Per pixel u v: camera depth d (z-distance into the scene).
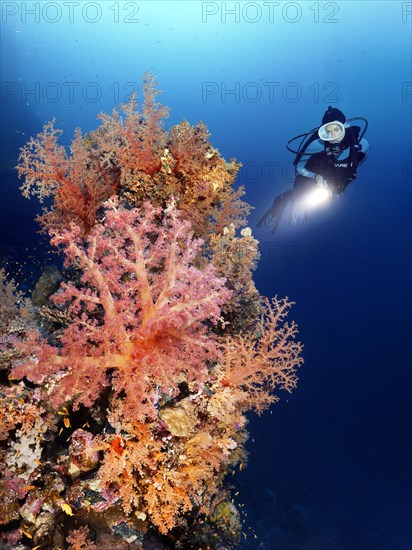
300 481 10.48
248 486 8.20
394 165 38.72
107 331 2.48
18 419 2.81
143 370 2.48
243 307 4.18
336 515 10.07
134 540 2.67
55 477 2.74
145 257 2.99
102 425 3.00
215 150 4.78
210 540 3.29
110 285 2.66
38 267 7.97
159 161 4.45
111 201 2.68
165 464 2.80
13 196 10.62
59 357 2.42
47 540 2.56
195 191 4.47
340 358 19.55
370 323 21.81
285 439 12.98
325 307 22.52
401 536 11.09
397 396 17.61
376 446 14.94
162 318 2.47
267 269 23.34
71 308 2.63
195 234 4.57
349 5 49.28
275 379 3.54
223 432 3.30
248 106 56.50
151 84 4.19
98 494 2.70
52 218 4.30
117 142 4.39
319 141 6.67
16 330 3.53
